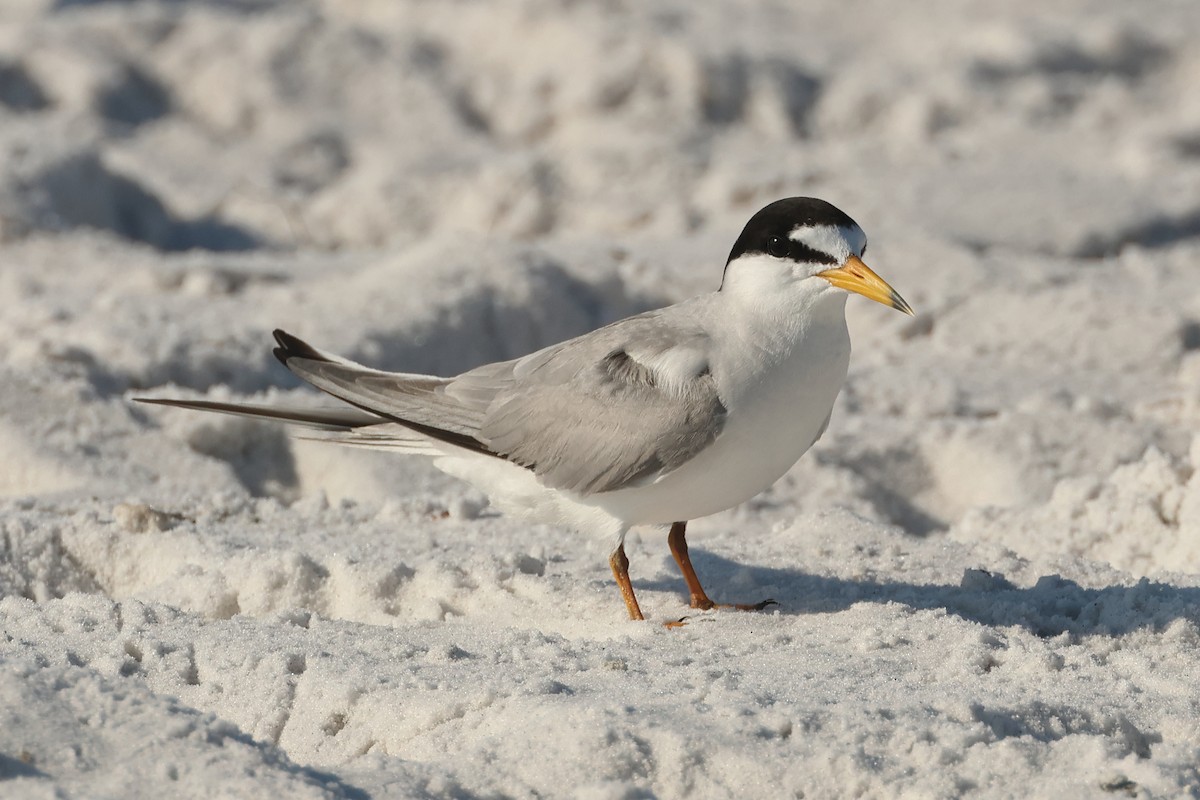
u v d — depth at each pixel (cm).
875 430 1402
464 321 1628
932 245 1964
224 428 1273
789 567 978
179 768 570
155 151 2542
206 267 1777
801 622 852
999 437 1372
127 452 1221
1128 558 1071
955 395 1530
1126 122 2661
